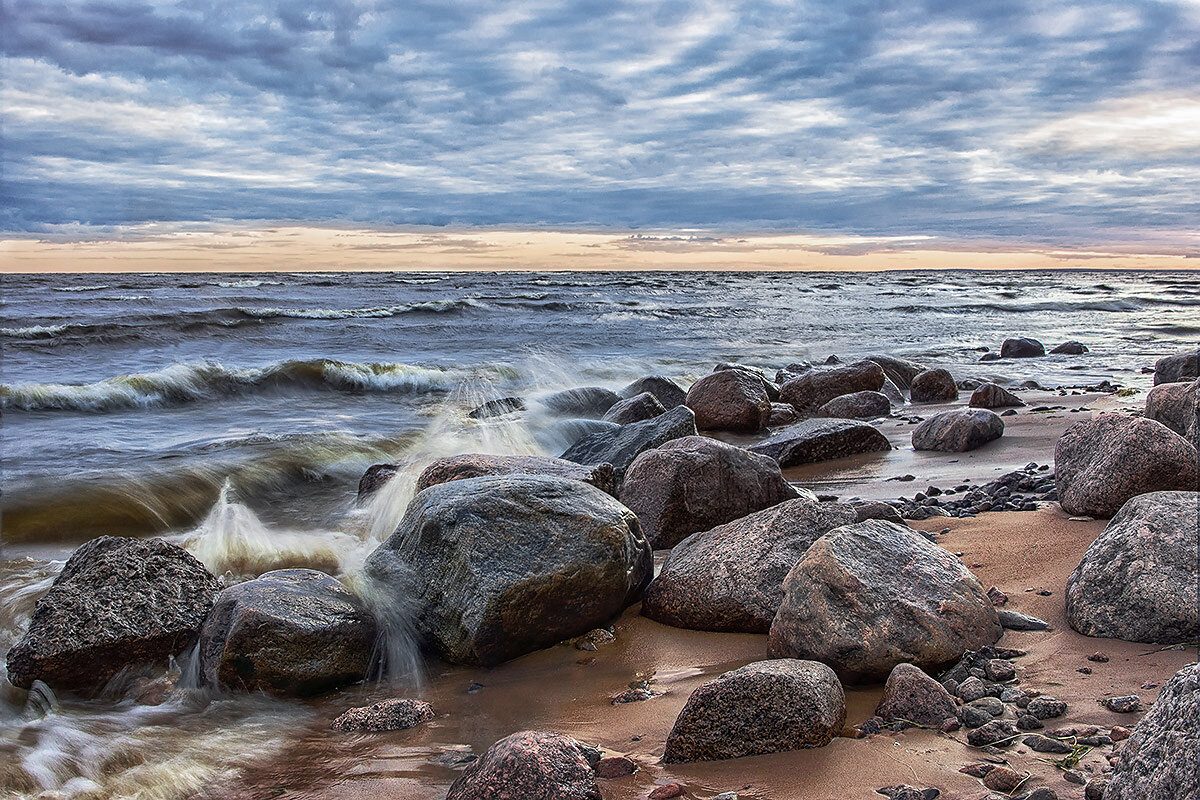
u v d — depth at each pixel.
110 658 5.29
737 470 7.60
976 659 4.40
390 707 4.67
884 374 17.58
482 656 5.25
